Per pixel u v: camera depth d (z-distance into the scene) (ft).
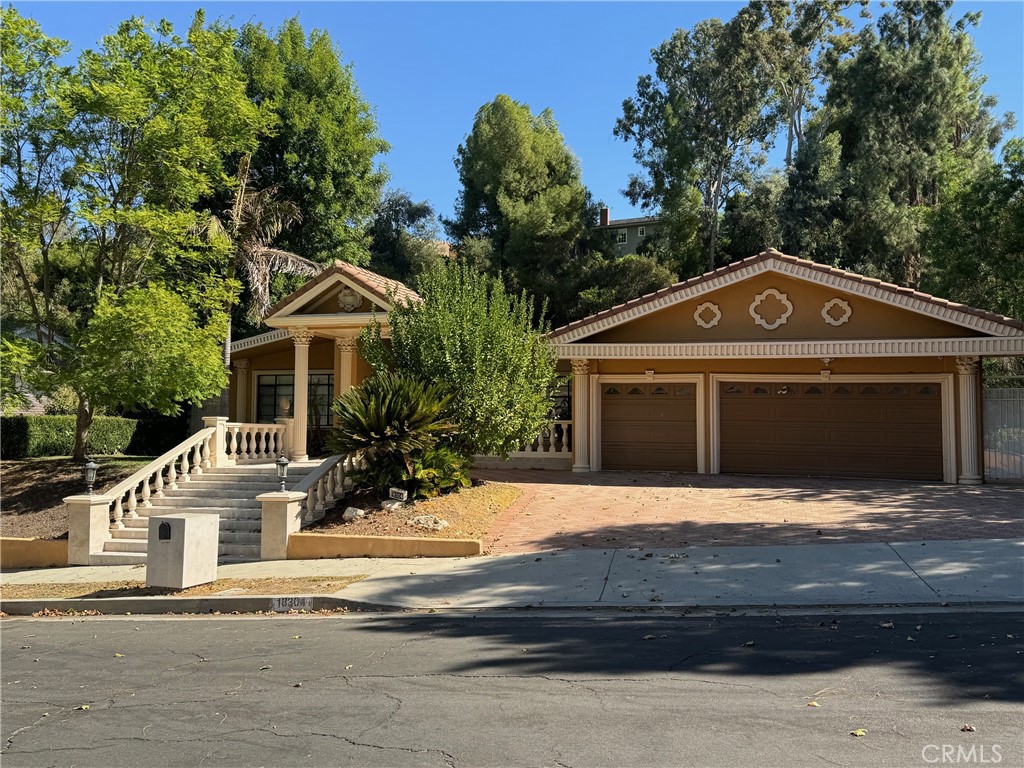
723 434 65.05
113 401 60.39
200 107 61.57
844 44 144.87
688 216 134.51
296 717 18.92
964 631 24.77
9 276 73.46
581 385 66.13
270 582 37.17
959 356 57.72
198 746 17.28
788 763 15.35
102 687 22.21
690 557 36.29
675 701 19.13
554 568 35.86
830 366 62.59
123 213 57.93
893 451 61.31
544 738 17.02
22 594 39.11
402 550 40.96
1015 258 83.87
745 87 139.44
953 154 127.34
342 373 64.80
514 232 128.57
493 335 50.47
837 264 124.98
